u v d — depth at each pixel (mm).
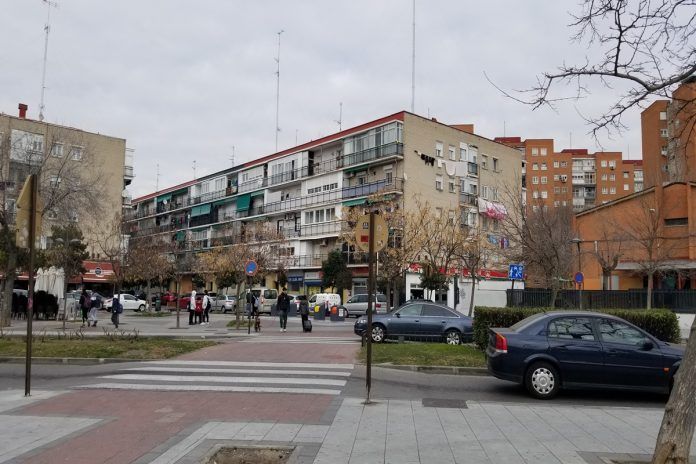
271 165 63812
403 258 31469
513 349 10344
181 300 53188
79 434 7055
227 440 6758
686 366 5211
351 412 8484
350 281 48438
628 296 26688
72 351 15047
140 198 95250
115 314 27062
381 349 15586
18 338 17859
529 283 40000
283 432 7184
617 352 10133
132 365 13617
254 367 13234
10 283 27734
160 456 6074
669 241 33062
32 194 9992
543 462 5977
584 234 37844
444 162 50625
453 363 13594
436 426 7652
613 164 104438
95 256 51281
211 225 73312
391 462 5910
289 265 54688
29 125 45531
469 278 43406
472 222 52000
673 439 5133
